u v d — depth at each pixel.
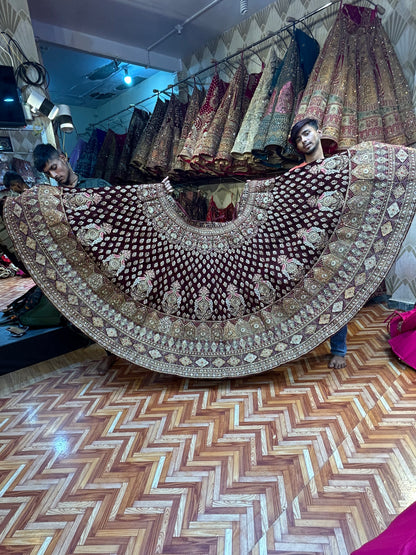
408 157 1.49
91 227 1.67
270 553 0.95
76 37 3.53
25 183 2.37
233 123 2.84
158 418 1.59
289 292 1.72
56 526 1.08
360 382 1.75
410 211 1.52
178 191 3.84
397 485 1.12
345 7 2.28
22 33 2.51
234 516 1.07
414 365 1.78
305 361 2.02
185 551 0.98
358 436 1.37
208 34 3.65
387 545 0.64
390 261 1.58
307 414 1.54
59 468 1.32
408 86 2.33
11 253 2.04
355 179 1.53
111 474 1.28
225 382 1.86
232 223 1.72
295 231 1.66
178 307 1.80
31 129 2.51
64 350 2.31
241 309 1.78
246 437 1.43
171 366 1.79
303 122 1.66
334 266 1.65
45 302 2.30
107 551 0.99
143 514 1.10
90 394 1.84
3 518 1.12
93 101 5.69
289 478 1.20
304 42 2.47
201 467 1.28
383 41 2.31
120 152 4.33
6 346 2.08
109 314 1.75
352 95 2.25
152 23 3.42
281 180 1.62
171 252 1.75
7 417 1.67
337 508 1.07
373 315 2.64
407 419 1.44
